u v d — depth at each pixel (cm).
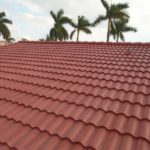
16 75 475
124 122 270
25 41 930
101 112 295
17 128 276
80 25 3011
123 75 427
